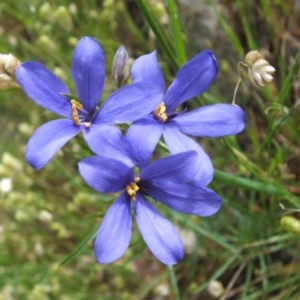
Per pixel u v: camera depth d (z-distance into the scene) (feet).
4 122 0.72
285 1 0.61
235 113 0.34
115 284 0.62
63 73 0.59
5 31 0.68
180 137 0.34
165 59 0.63
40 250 0.61
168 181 0.33
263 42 0.62
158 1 0.60
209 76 0.35
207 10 0.62
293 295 0.55
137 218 0.34
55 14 0.60
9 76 0.37
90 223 0.60
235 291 0.57
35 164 0.32
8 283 0.62
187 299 0.61
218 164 0.59
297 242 0.56
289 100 0.57
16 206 0.63
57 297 0.62
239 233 0.55
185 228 0.57
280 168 0.52
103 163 0.32
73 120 0.33
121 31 0.66
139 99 0.33
